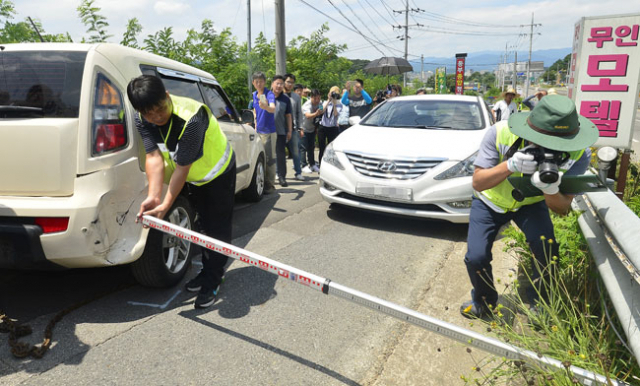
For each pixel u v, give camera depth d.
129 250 2.65
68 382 2.12
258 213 5.21
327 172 4.67
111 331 2.56
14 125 2.41
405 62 16.77
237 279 3.32
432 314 2.81
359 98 9.42
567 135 1.91
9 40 8.29
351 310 2.87
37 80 2.55
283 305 2.93
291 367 2.27
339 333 2.60
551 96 1.95
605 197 2.32
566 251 2.85
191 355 2.35
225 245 2.28
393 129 5.01
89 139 2.47
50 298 2.95
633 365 1.85
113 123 2.62
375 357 2.37
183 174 2.54
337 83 14.21
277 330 2.62
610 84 3.87
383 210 4.34
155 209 2.54
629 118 3.85
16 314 2.73
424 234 4.39
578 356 1.86
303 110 8.11
